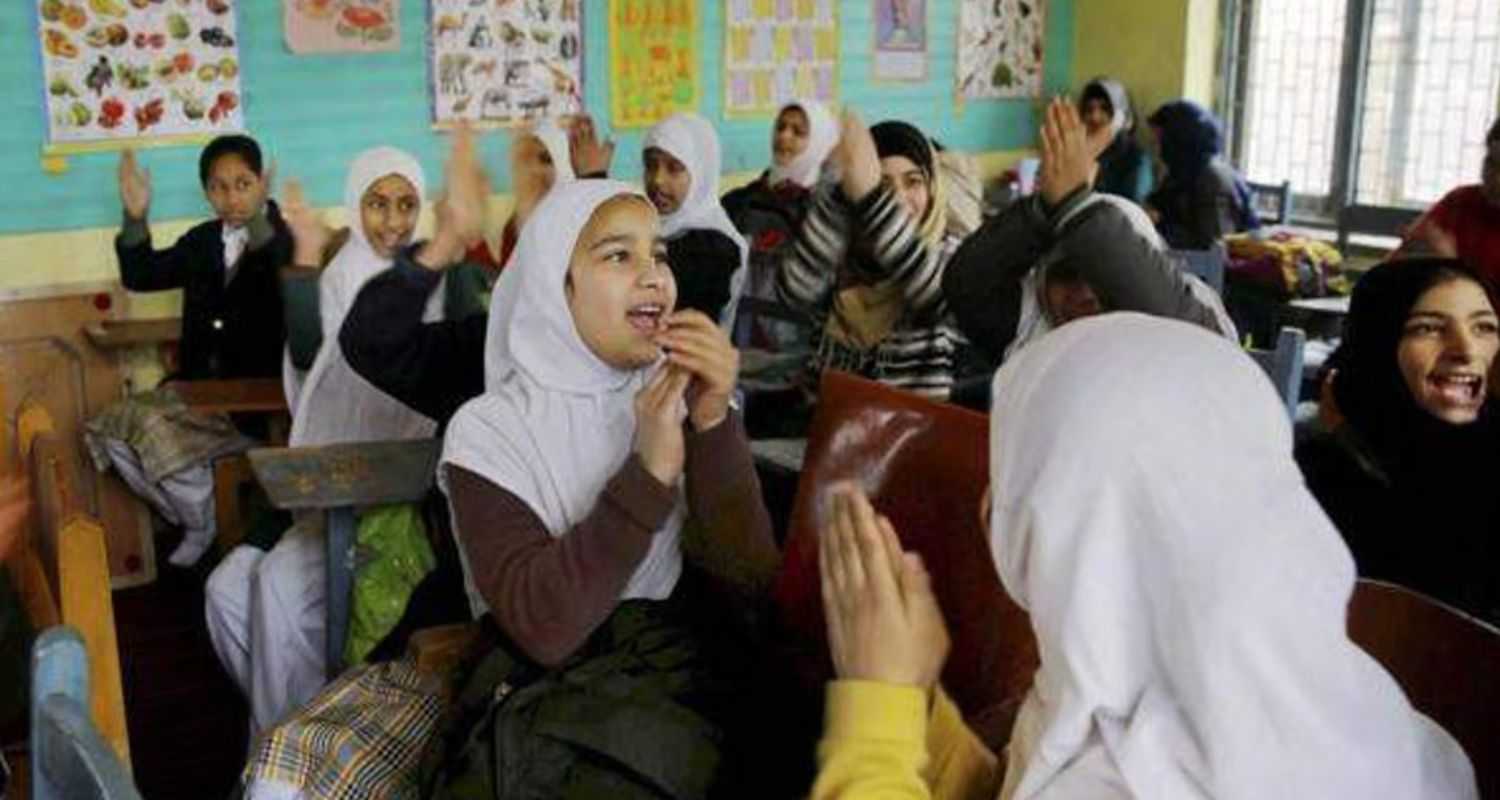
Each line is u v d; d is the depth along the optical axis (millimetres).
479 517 1556
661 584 1638
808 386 2725
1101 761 874
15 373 3695
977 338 2293
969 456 1352
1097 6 6078
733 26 5121
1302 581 819
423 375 2088
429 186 4531
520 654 1495
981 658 1292
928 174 2629
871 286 2564
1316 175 5629
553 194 1625
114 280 3980
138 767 2627
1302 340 2273
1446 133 5215
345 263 2996
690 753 1345
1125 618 865
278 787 1545
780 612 1493
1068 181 2080
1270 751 812
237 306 3639
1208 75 5855
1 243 3848
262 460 1999
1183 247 5191
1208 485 836
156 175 4059
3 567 1828
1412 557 1816
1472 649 1179
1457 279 1768
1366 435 1849
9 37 3775
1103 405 864
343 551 2010
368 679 1690
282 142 4262
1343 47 5441
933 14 5684
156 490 3484
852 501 1102
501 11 4582
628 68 4891
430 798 1448
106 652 1383
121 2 3926
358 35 4324
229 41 4117
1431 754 934
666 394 1488
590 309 1591
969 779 1099
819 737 1301
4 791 1630
